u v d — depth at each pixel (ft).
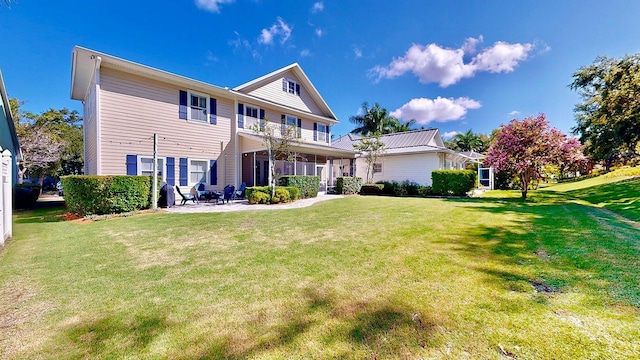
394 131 105.60
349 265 11.75
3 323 7.54
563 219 21.52
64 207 37.37
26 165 61.77
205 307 8.30
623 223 20.17
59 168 80.64
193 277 10.76
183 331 7.07
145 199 29.01
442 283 9.58
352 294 8.93
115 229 19.77
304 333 6.86
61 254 13.89
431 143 68.23
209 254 13.73
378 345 6.30
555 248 13.35
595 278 9.53
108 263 12.51
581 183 67.72
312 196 46.80
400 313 7.65
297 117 56.29
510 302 8.05
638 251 12.44
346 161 73.51
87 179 25.30
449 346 6.17
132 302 8.71
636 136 41.91
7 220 16.90
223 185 43.70
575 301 7.95
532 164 38.83
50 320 7.70
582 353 5.73
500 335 6.47
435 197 48.62
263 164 53.47
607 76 41.42
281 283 9.99
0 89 39.81
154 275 11.02
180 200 38.70
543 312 7.41
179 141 38.91
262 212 27.53
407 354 5.97
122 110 34.04
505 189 72.02
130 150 34.58
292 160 47.19
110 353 6.25
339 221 22.20
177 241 16.31
